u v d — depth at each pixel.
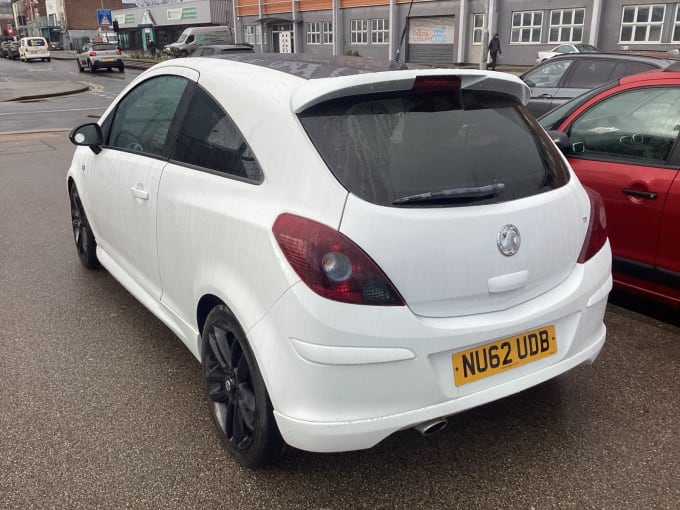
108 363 3.49
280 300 2.13
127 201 3.42
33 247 5.61
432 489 2.47
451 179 2.24
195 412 3.00
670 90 3.74
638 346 3.62
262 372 2.22
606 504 2.37
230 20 52.19
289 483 2.51
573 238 2.51
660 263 3.62
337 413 2.10
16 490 2.48
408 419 2.15
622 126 3.91
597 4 26.27
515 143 2.50
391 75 2.26
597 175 3.90
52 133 13.58
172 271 2.96
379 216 2.06
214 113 2.72
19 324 4.00
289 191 2.20
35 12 102.25
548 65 9.38
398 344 2.08
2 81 30.34
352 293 2.03
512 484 2.49
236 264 2.36
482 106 2.51
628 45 26.12
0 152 11.15
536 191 2.43
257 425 2.39
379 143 2.20
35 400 3.12
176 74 3.17
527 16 28.91
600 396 3.10
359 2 36.75
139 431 2.86
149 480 2.53
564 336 2.50
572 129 4.23
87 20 84.75
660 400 3.06
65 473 2.57
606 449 2.69
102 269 4.99
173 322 3.12
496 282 2.24
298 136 2.21
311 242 2.05
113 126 3.90
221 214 2.46
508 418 2.93
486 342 2.26
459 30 31.59
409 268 2.09
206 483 2.51
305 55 3.07
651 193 3.59
